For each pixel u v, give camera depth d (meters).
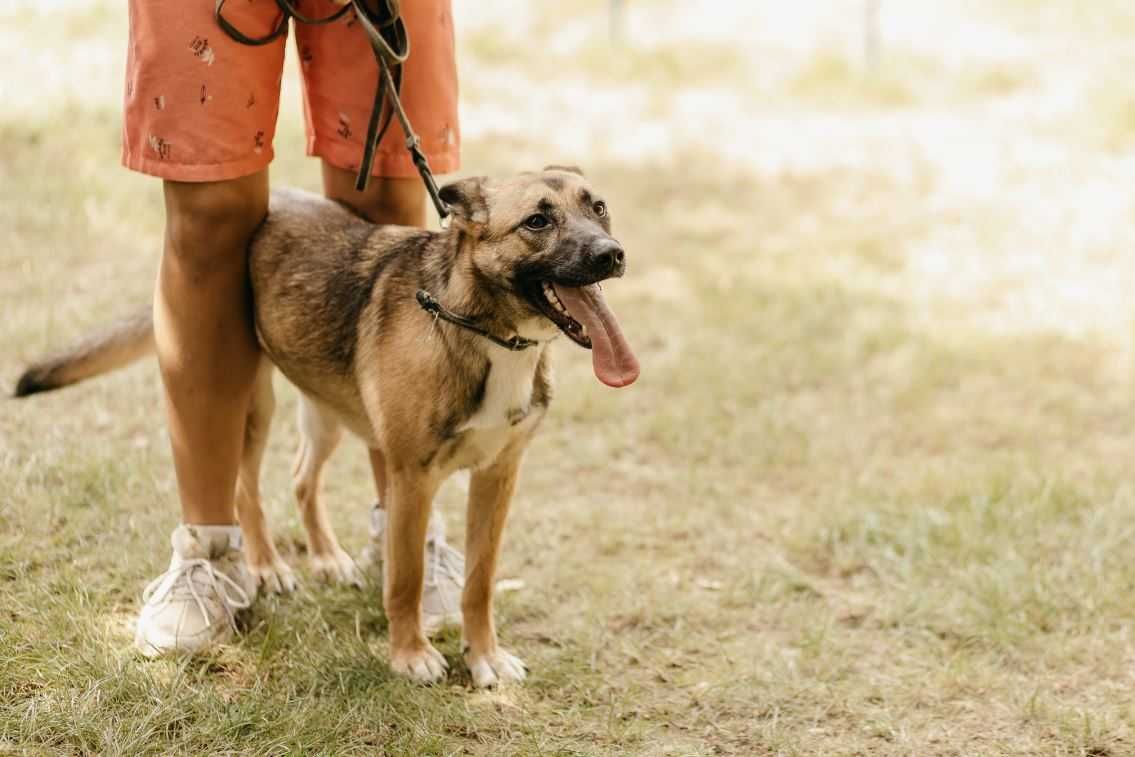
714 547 4.94
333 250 3.90
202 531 3.91
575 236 3.48
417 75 3.92
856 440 5.97
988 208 9.46
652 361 6.77
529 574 4.59
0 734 3.27
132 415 5.44
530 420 3.74
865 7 15.24
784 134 11.28
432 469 3.69
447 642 4.12
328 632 3.99
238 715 3.41
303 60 3.99
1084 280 8.16
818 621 4.34
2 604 3.92
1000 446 6.00
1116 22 14.35
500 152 10.10
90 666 3.59
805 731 3.69
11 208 7.29
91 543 4.38
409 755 3.40
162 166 3.55
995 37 14.10
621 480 5.54
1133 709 3.79
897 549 4.92
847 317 7.45
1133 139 10.88
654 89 12.44
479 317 3.57
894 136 11.22
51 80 9.55
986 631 4.22
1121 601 4.43
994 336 7.27
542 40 13.71
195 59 3.47
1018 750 3.60
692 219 9.16
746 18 14.92
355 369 3.79
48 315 6.03
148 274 6.82
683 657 4.10
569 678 3.88
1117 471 5.65
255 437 4.19
